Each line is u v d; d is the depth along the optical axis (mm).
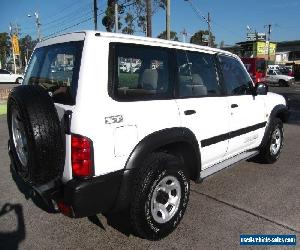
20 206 4113
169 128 3377
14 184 4840
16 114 3010
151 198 3170
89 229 3596
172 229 3443
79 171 2754
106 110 2857
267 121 5441
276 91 25672
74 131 2727
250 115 4902
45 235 3471
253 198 4395
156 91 3404
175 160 3377
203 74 4082
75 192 2723
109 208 3018
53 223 3713
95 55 2893
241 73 4914
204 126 3900
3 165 5742
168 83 3547
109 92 2926
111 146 2875
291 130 9273
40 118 2693
